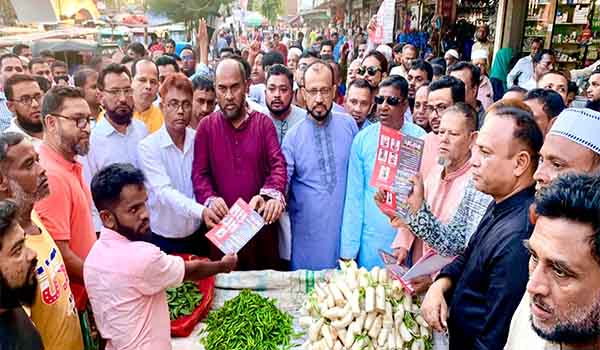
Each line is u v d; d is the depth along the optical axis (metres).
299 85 4.53
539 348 1.15
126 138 3.24
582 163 1.50
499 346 1.44
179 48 9.68
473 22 10.26
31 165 1.76
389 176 2.06
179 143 3.01
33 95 2.90
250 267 2.96
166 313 1.84
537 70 5.76
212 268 2.04
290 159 3.01
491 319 1.47
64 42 8.51
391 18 7.82
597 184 0.93
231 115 2.78
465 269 1.68
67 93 2.17
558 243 0.91
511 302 1.42
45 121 2.15
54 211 2.00
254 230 2.28
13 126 2.96
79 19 12.30
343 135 2.99
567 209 0.91
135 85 3.95
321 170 2.95
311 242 3.04
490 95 5.50
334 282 2.01
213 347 2.04
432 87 2.79
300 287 2.40
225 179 2.87
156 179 2.87
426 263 1.98
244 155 2.85
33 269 1.38
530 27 8.86
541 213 0.97
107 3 20.62
